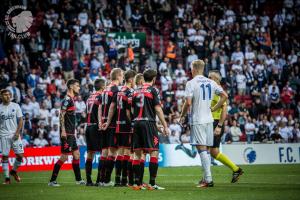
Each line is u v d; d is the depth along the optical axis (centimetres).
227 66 7588
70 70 6844
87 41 7275
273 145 6272
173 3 8506
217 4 8631
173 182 3625
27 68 6800
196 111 3045
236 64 7469
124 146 3197
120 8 8019
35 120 6166
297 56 8212
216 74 3350
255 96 7225
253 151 6191
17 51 6912
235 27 8244
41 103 6362
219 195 2594
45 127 6072
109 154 3244
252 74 7544
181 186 3169
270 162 6244
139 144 2961
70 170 5225
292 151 6344
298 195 2577
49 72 6712
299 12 9056
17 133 3712
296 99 7688
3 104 3719
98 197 2591
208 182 3058
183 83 6975
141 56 7119
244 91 7388
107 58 7169
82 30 7450
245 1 9244
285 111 7344
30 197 2664
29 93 6275
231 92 7294
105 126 3200
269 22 8769
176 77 7088
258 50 8181
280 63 7994
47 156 5403
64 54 7081
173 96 6894
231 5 9156
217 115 3350
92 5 7894
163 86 6888
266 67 7781
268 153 6247
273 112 7288
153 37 8144
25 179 4153
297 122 6938
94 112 3325
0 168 5184
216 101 3347
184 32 7975
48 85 6588
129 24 8056
